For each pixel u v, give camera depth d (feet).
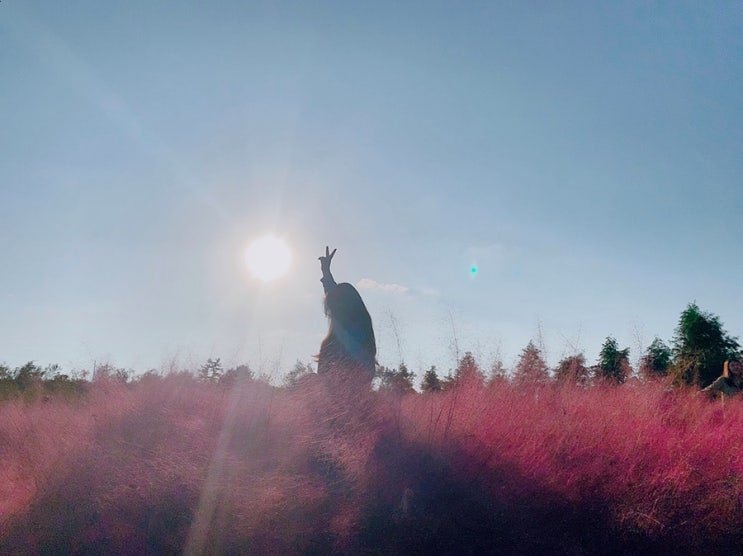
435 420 22.72
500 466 20.49
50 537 20.90
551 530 18.99
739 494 19.70
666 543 18.42
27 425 29.17
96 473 22.80
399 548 18.88
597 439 21.63
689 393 27.17
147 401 28.02
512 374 27.04
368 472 21.07
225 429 24.88
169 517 20.94
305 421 24.38
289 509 20.39
